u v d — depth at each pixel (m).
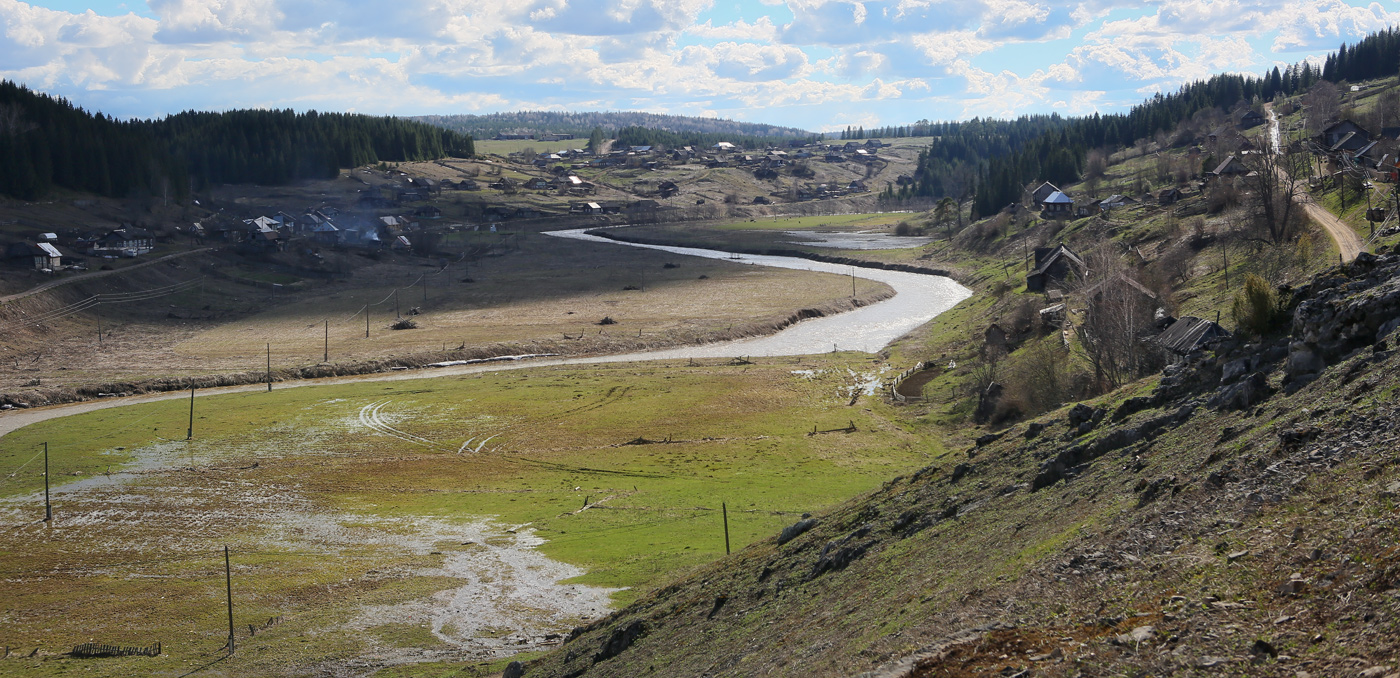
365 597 60.06
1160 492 23.81
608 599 56.88
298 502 82.94
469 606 57.91
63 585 64.25
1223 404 29.56
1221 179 146.75
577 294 192.12
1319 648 14.17
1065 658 16.55
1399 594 14.23
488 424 107.00
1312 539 17.44
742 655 28.16
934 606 22.75
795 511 71.69
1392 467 18.30
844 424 99.00
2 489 87.00
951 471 39.72
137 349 149.00
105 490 86.56
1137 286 83.19
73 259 190.25
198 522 78.00
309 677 47.66
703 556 62.31
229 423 109.69
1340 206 107.50
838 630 25.34
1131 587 18.89
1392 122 166.62
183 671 49.16
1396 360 23.44
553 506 79.19
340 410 114.81
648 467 88.88
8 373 131.75
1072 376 78.56
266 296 193.25
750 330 156.38
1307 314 29.38
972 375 102.06
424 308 182.00
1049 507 28.59
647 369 132.75
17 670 49.59
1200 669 14.84
